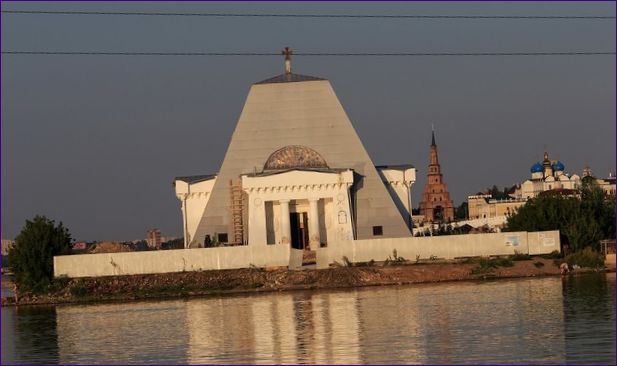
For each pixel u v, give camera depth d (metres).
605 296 122.38
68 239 165.88
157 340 106.06
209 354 95.50
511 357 86.06
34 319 131.75
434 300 127.81
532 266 159.38
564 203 176.50
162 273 160.12
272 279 155.50
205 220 198.75
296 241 196.88
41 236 161.62
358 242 165.88
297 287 153.75
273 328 109.94
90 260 159.75
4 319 133.12
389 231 197.12
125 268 160.25
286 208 192.00
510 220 182.50
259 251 162.12
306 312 122.44
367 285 153.38
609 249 168.50
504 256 165.38
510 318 107.81
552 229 172.88
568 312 109.94
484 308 116.94
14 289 160.88
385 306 124.06
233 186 198.50
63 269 159.50
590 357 84.44
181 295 153.75
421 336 99.12
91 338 110.56
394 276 155.62
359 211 198.12
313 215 192.50
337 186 193.00
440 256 165.75
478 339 95.75
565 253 167.12
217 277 157.00
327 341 99.25
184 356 95.25
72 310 141.62
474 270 157.38
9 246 162.50
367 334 102.12
